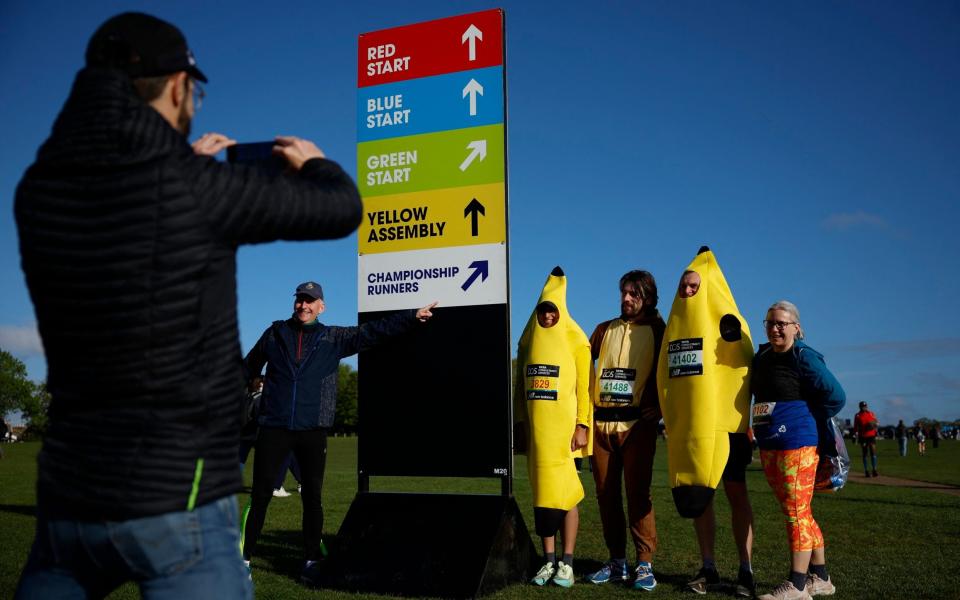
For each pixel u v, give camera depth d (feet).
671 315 20.20
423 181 22.06
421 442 21.08
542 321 20.54
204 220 5.86
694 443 19.22
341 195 6.54
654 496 43.91
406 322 21.16
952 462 100.68
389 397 21.54
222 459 6.05
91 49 6.33
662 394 19.95
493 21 21.84
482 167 21.49
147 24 6.41
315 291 22.02
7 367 391.86
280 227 6.18
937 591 18.98
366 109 22.85
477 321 21.01
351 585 19.69
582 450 20.34
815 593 18.63
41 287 5.85
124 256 5.69
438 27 22.36
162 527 5.66
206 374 5.92
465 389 20.85
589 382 20.90
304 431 21.49
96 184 5.78
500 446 20.35
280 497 43.57
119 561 5.74
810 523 18.34
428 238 21.85
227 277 6.09
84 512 5.66
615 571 20.57
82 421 5.75
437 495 20.56
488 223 21.26
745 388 19.51
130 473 5.61
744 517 19.44
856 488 51.24
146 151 5.80
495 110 21.56
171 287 5.74
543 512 19.67
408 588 19.07
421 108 22.30
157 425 5.71
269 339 22.12
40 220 5.89
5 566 21.24
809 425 18.33
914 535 28.37
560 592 19.07
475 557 18.98
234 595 5.96
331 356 21.97
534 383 20.24
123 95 6.02
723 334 19.80
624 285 21.53
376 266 22.34
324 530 30.14
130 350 5.66
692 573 21.80
